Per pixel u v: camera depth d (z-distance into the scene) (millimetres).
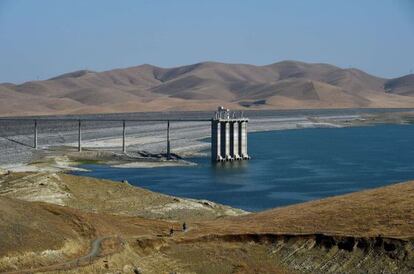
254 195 131500
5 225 64375
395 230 72250
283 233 76188
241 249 74625
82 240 69500
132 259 68125
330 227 76750
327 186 141500
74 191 117250
